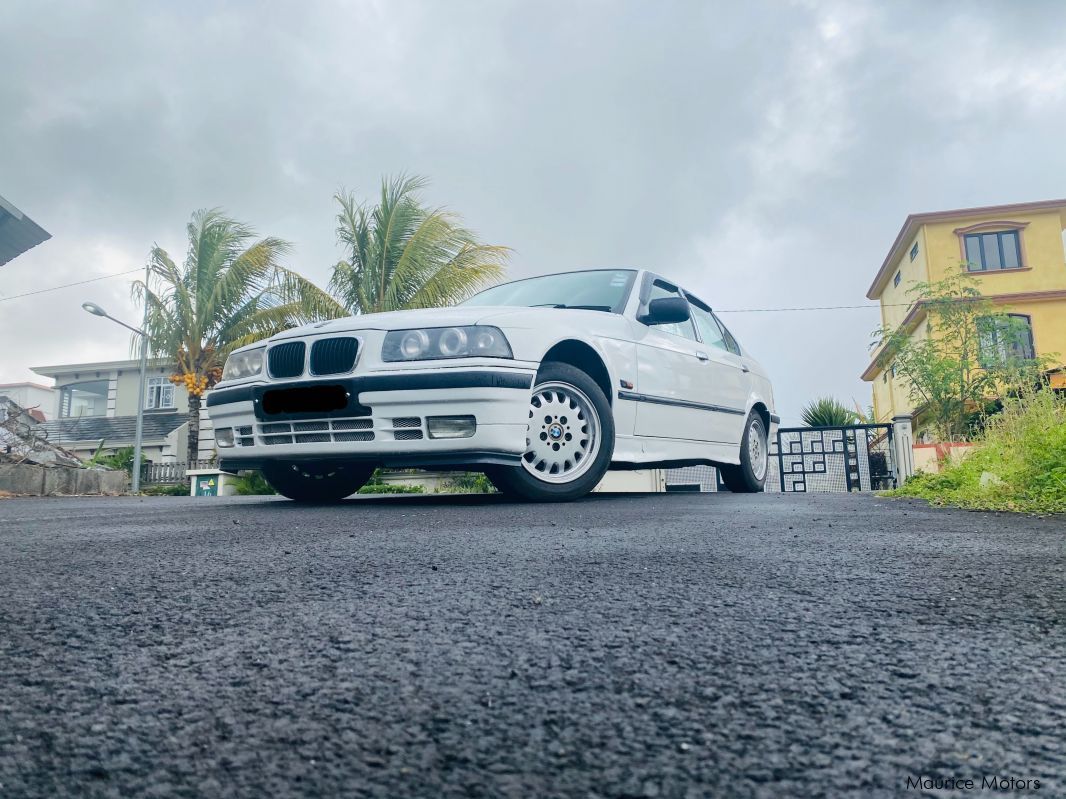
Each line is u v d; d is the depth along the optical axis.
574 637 1.00
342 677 0.83
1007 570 1.54
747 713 0.71
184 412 22.83
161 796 0.55
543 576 1.47
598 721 0.70
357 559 1.72
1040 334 16.73
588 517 2.82
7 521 3.07
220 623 1.10
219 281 15.89
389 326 3.42
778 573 1.50
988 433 5.24
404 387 3.29
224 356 16.25
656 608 1.18
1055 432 3.85
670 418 4.42
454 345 3.35
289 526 2.57
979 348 10.26
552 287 4.65
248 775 0.59
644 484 10.11
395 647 0.95
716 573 1.50
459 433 3.31
